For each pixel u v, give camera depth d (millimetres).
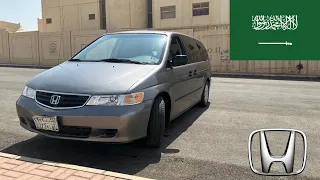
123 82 4238
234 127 6180
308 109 8273
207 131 5840
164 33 5879
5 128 5707
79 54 5613
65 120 3998
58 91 4145
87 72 4555
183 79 5852
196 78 6863
